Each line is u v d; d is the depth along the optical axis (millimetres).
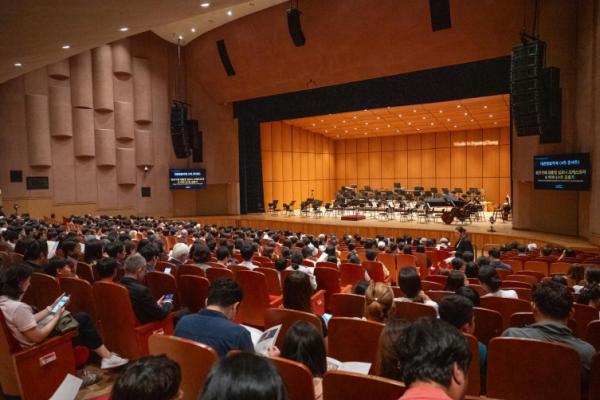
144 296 3576
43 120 17219
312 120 23141
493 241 13711
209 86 20219
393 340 1802
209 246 7629
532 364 2318
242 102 20609
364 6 13711
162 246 6480
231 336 2395
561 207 13250
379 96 16297
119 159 19375
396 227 15812
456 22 12812
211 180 21297
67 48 7867
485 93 14273
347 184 29469
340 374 1792
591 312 3541
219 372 986
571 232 12969
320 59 15766
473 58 13602
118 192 19453
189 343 2162
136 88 19703
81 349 3475
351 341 2805
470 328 2490
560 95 12172
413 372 1248
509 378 2389
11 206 16656
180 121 18266
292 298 3344
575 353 2207
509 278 5746
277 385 976
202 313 2545
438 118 21406
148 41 20109
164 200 20797
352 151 29250
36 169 17234
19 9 4445
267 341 2316
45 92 17344
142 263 3766
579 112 11797
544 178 12539
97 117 18734
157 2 5293
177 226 12836
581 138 11695
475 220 17891
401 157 27344
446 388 1223
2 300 2951
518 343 2330
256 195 22281
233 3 6699
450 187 25562
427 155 26375
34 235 7996
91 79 18469
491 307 3816
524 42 11023
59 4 4469
